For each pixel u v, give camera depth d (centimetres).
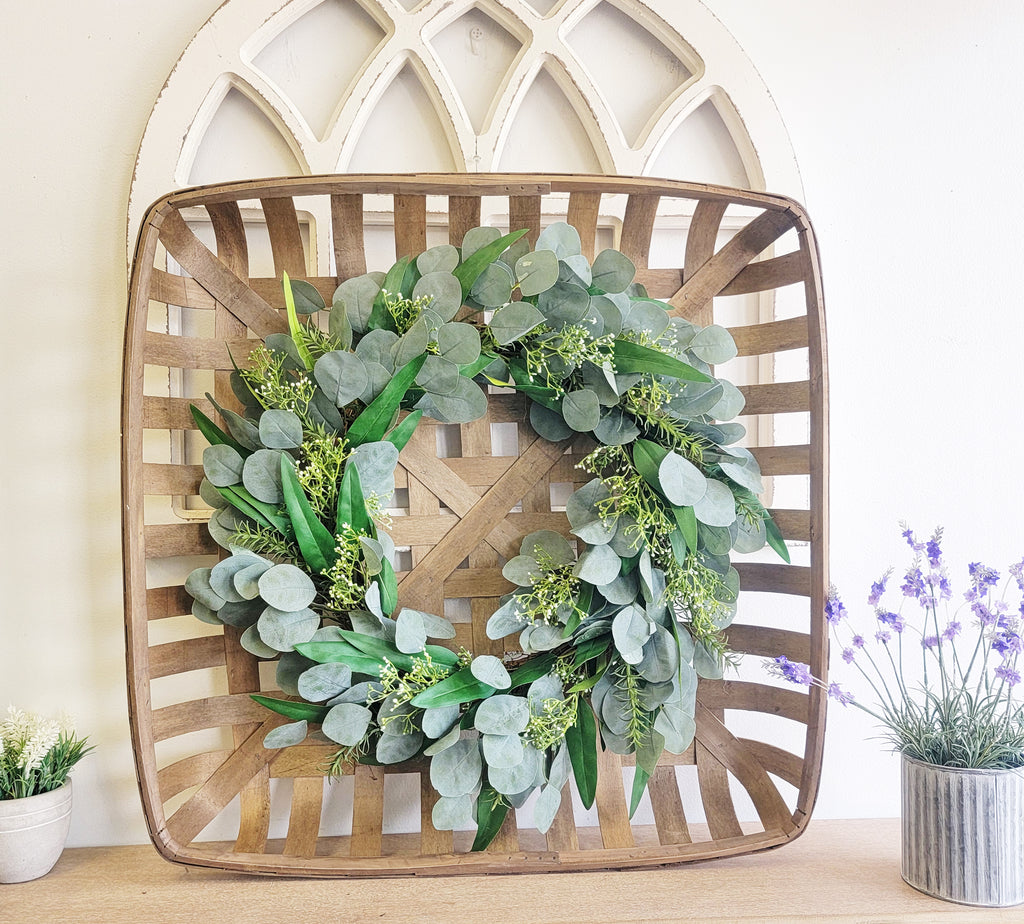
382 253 109
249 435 94
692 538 91
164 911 86
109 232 106
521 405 102
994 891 87
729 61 109
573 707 94
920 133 114
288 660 94
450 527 100
